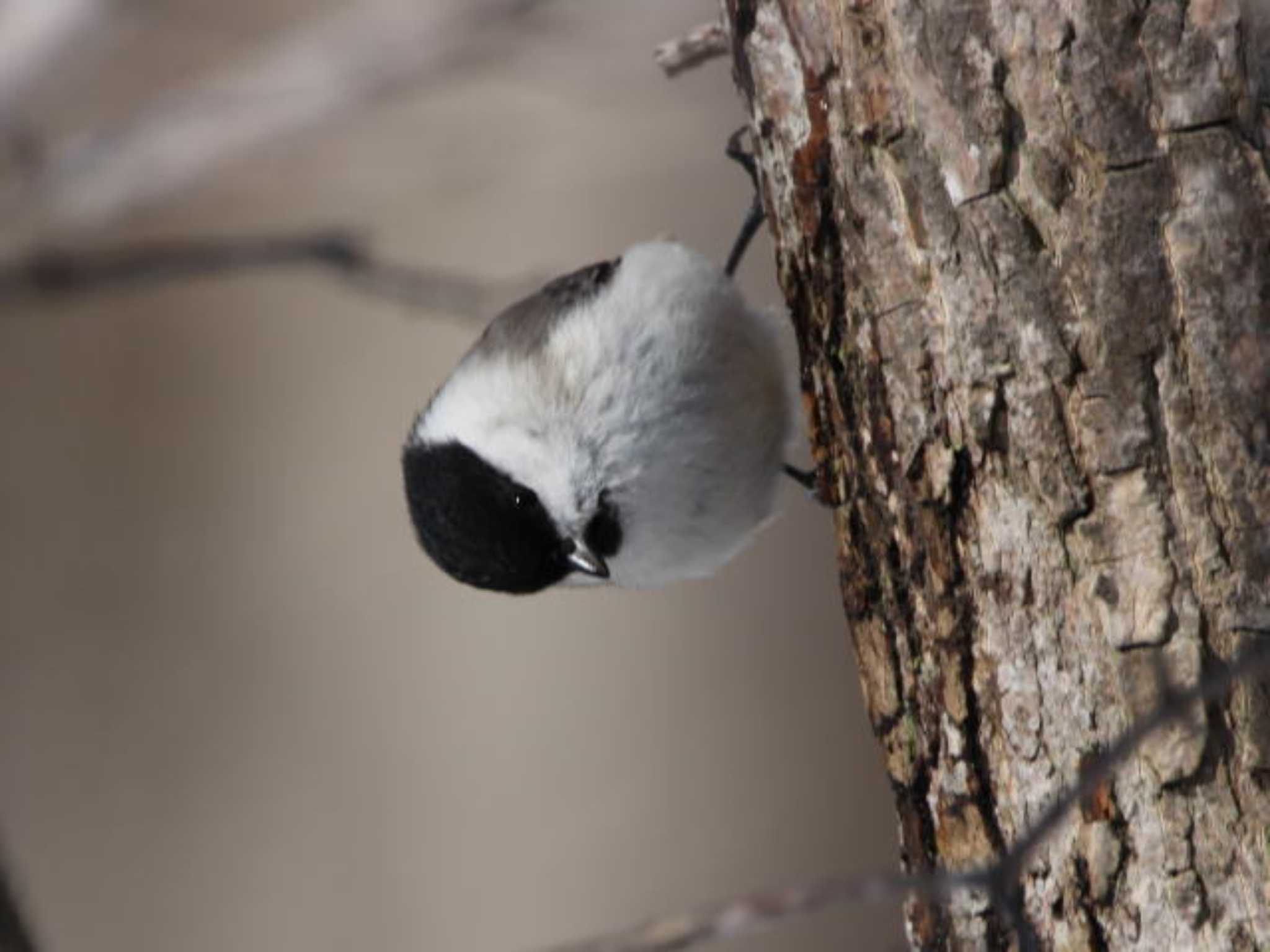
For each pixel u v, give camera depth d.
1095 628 5.64
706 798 15.58
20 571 15.73
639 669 15.76
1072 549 5.68
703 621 15.91
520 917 15.28
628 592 15.64
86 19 12.95
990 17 5.68
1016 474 5.77
